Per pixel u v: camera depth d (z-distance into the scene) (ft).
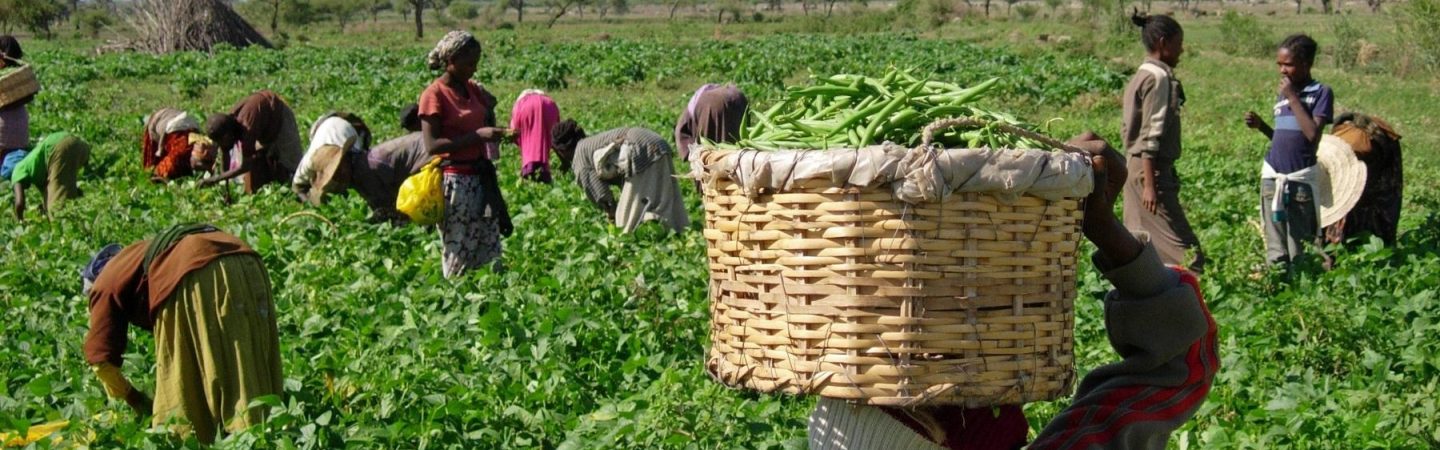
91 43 224.12
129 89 105.29
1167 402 11.08
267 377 19.48
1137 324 11.08
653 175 35.96
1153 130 29.96
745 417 18.99
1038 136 10.09
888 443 11.03
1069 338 10.21
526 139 40.29
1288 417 19.26
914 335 9.47
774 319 9.84
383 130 75.41
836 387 9.63
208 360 18.93
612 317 26.48
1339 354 23.16
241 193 45.78
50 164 41.81
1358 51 117.19
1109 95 92.38
